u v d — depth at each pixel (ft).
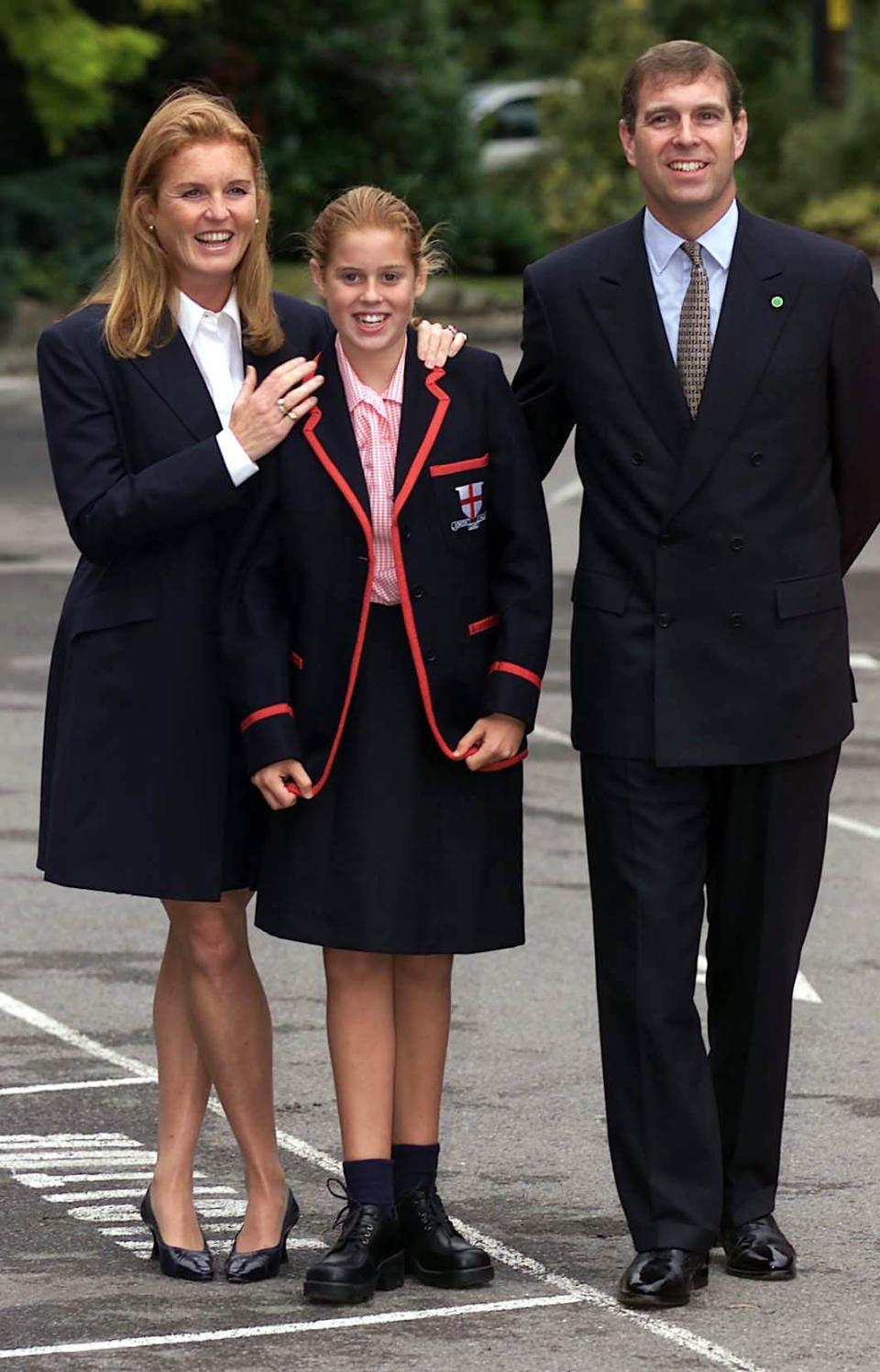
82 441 58.23
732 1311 56.13
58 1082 74.90
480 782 58.44
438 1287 57.77
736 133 57.16
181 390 58.44
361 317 56.90
